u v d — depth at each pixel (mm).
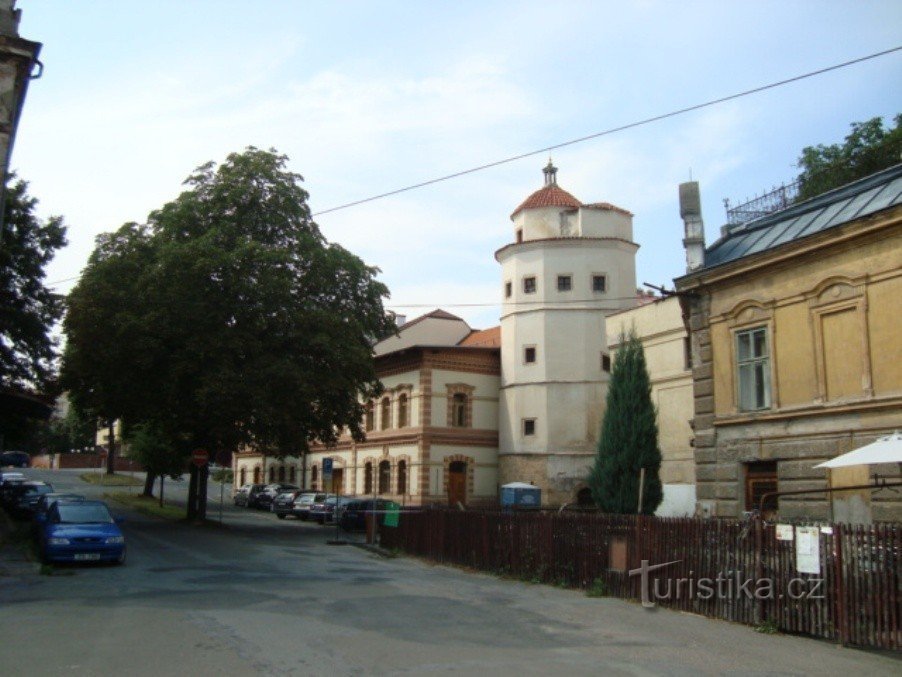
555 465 43375
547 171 49031
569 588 16891
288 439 32156
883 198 16969
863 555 10859
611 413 26203
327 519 40219
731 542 12938
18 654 9555
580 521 16844
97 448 99875
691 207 21531
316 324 31547
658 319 32125
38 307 31203
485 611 13523
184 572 18359
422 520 24344
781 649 10617
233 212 32938
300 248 33156
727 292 19844
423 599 14805
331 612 12961
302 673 8680
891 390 15602
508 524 19453
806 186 34750
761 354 18938
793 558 11820
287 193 33594
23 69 16094
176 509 44625
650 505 25125
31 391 33562
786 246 17797
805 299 17656
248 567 19750
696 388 20625
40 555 19812
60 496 24984
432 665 9195
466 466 47406
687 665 9555
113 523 20297
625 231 45844
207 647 9961
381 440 50688
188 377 31016
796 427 17688
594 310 44250
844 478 16484
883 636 10531
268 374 29953
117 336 29812
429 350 47062
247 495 55250
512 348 45969
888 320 15773
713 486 19844
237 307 30719
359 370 32844
